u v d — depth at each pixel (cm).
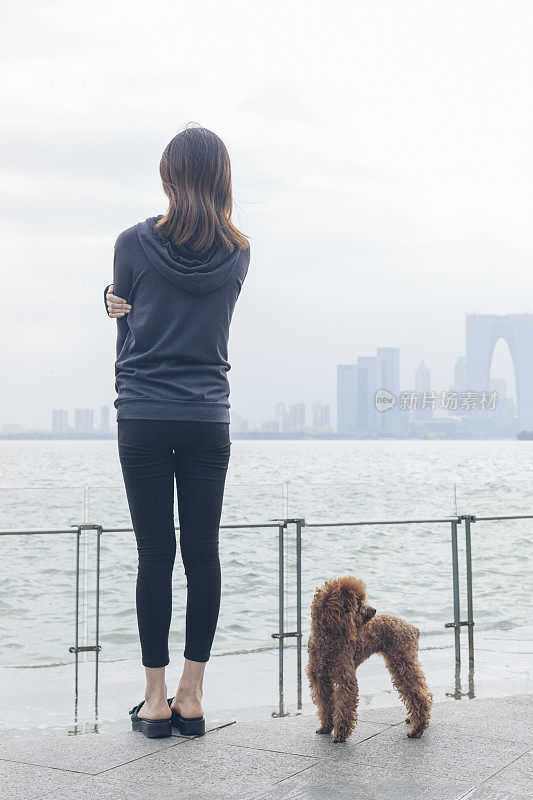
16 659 360
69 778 216
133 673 370
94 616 369
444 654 414
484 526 425
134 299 250
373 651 268
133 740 249
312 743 251
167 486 247
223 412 253
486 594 421
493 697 317
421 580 415
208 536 253
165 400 241
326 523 405
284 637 397
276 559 399
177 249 247
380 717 285
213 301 249
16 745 244
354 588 264
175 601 378
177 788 209
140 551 251
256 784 213
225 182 255
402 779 217
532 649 419
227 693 352
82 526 369
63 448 19700
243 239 259
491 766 228
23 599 362
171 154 253
